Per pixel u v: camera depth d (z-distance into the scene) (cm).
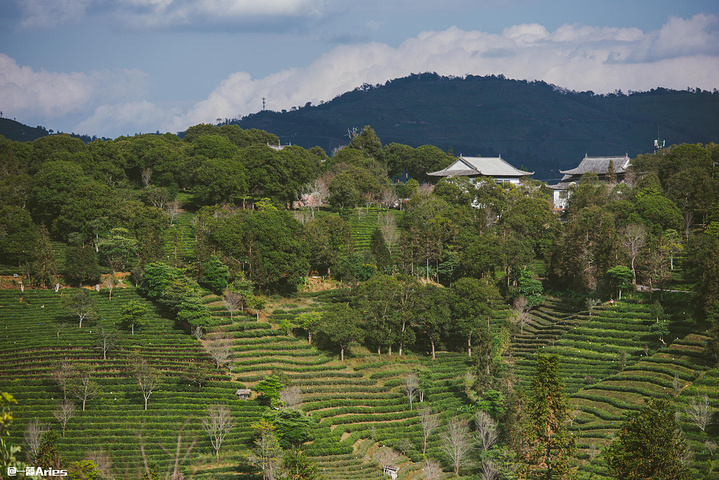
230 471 10475
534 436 8831
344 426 12388
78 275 15575
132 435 11038
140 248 16825
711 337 13212
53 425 10944
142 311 14112
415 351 16038
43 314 14388
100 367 12719
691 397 11750
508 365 14188
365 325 15625
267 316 15862
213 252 16762
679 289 16212
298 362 14375
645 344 14650
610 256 16925
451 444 11381
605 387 13125
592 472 10375
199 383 12744
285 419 11450
